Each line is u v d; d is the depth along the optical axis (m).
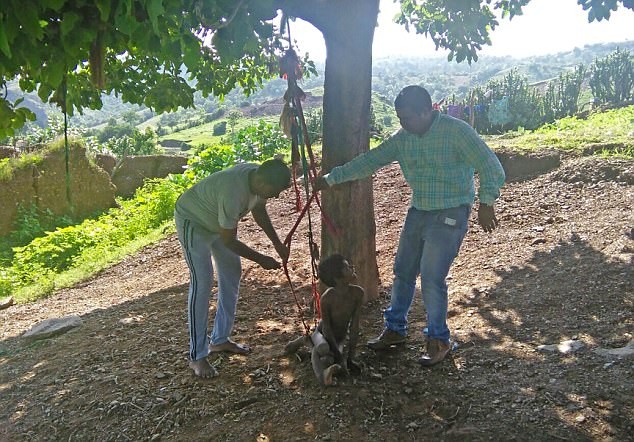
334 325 4.01
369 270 5.33
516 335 4.41
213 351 4.57
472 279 5.73
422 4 6.68
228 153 14.77
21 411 4.23
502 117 19.25
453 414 3.53
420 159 3.93
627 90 21.72
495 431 3.32
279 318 5.36
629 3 4.42
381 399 3.73
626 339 4.08
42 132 20.81
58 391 4.39
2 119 3.51
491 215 3.74
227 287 4.42
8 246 11.98
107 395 4.18
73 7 3.10
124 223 11.84
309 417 3.61
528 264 5.78
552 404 3.48
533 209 7.51
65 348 5.34
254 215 4.18
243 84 7.71
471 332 4.57
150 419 3.83
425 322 4.87
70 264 10.41
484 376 3.89
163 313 5.93
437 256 3.91
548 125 13.41
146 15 3.11
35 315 7.17
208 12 3.33
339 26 4.72
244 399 3.88
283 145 16.55
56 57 3.26
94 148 18.31
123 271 8.94
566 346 4.09
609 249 5.62
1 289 9.11
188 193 4.13
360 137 4.96
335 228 5.01
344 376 4.00
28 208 12.82
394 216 8.62
